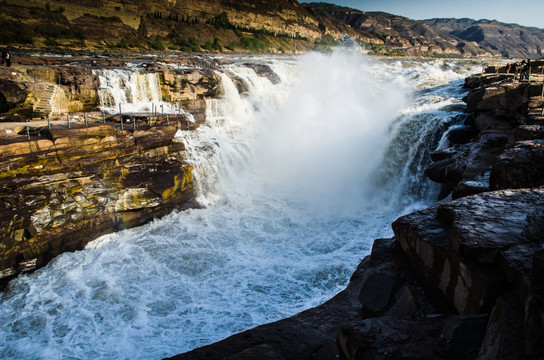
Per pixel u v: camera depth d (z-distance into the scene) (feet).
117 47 227.20
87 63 88.89
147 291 38.01
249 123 88.94
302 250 45.93
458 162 39.78
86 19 247.91
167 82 79.46
